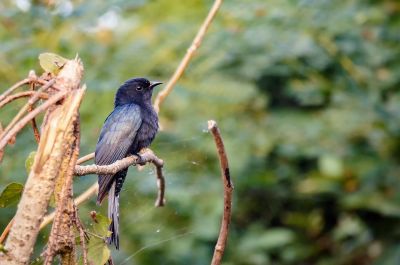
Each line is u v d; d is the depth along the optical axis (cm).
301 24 1327
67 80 438
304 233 1505
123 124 821
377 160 1420
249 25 1291
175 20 1283
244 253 1380
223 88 1277
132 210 1117
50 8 1136
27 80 452
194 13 1305
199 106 1321
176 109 1298
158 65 1261
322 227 1505
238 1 1286
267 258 1379
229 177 465
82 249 439
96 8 1127
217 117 1333
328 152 1400
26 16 1103
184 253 1216
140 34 1260
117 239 654
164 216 1198
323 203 1513
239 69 1327
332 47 1359
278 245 1383
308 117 1426
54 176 403
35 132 465
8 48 1050
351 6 1336
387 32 1370
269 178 1384
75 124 428
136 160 553
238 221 1477
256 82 1413
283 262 1462
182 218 1221
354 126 1386
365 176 1412
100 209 885
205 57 1262
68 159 435
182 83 1243
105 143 812
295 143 1401
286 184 1488
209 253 1277
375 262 1384
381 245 1435
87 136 1073
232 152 1328
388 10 1381
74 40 1149
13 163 965
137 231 1166
